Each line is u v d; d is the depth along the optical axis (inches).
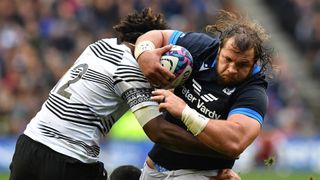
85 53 796.6
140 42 768.9
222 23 788.6
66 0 2630.4
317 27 2854.3
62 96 774.5
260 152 2191.2
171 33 797.2
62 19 2571.4
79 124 767.1
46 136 767.7
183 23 2632.9
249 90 754.2
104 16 2610.7
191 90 772.0
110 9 2610.7
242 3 2989.7
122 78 760.3
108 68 768.9
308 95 2770.7
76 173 765.9
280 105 2527.1
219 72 746.8
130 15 834.8
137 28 828.0
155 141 749.3
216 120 725.3
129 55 770.8
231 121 730.2
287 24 2920.8
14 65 2422.5
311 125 2591.0
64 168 761.0
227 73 738.2
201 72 770.8
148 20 831.1
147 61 745.0
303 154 2267.5
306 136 2281.0
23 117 2309.3
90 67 776.9
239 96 754.8
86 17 2591.0
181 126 767.1
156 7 2655.0
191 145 740.0
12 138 2156.7
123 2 2632.9
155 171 808.3
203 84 768.9
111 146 2140.7
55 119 769.6
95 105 769.6
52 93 785.6
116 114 790.5
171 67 747.4
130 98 756.0
